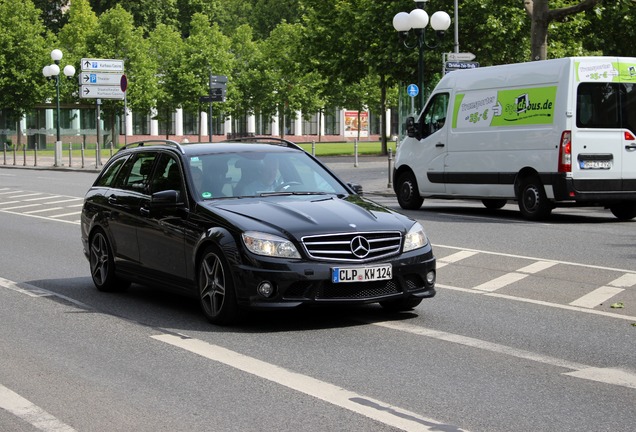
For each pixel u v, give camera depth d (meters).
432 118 22.48
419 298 9.86
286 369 7.64
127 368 7.76
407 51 48.25
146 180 11.10
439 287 11.91
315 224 9.21
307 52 59.34
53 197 29.62
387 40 50.03
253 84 86.19
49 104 78.62
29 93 76.25
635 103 19.55
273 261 8.95
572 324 9.52
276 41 85.25
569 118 19.05
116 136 81.81
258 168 10.64
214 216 9.61
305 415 6.31
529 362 7.84
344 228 9.19
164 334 9.14
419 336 8.94
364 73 56.22
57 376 7.51
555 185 19.23
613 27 46.41
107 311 10.47
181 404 6.63
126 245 11.21
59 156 53.38
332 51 57.78
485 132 20.92
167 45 83.19
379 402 6.62
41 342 8.85
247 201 10.01
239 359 8.03
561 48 46.25
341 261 9.03
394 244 9.38
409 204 23.31
